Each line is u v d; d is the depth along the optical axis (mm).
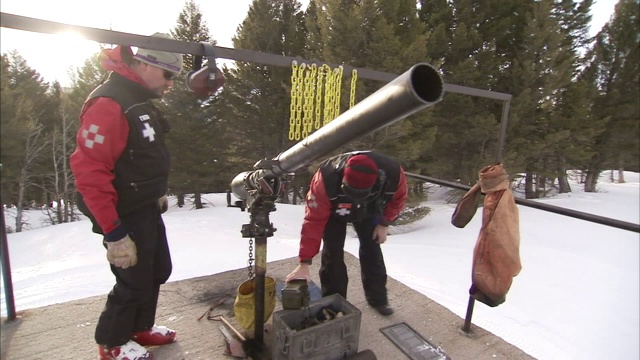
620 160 15242
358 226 2283
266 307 1878
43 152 16047
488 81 12430
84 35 1135
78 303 2389
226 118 15516
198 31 16891
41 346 1949
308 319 1748
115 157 1357
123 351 1656
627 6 13398
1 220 2037
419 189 13047
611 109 13977
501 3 12781
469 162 12906
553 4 13406
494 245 1844
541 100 12711
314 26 11812
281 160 1465
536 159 14453
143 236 1544
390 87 743
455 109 12375
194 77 1318
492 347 2074
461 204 2109
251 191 1676
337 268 2221
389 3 9578
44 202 20625
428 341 2109
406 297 2592
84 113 1312
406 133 9148
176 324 2182
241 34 15109
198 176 16250
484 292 1917
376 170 1743
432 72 723
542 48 12312
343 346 1687
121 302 1582
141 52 1373
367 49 9188
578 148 13422
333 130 995
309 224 1923
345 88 8133
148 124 1438
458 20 12648
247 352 1849
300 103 1559
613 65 13961
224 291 2613
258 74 14508
